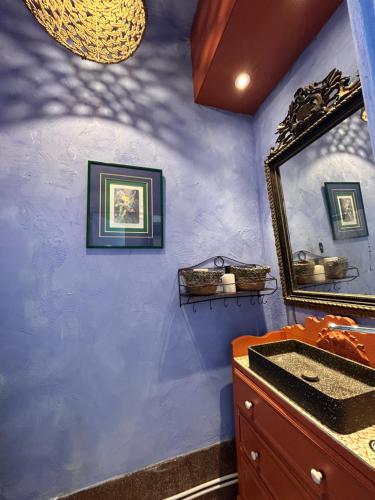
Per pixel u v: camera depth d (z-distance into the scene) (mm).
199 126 1348
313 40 1033
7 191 963
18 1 1080
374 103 329
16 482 874
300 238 1088
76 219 1048
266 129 1354
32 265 966
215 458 1128
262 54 1101
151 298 1126
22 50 1057
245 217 1375
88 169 1086
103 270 1064
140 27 839
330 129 926
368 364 784
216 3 1074
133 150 1185
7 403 891
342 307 869
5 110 999
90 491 944
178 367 1133
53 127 1060
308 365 897
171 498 1024
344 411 565
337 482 548
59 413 944
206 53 1181
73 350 985
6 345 908
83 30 855
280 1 899
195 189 1284
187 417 1121
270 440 794
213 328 1219
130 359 1062
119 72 1215
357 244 831
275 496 771
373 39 330
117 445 1004
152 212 1174
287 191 1162
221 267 1277
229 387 1213
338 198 907
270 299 1322
